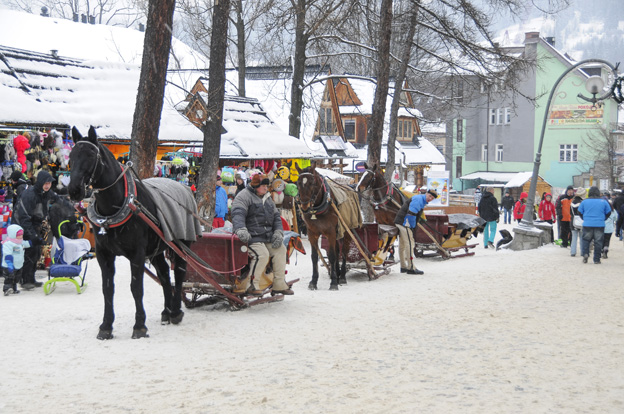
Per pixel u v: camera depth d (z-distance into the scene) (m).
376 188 16.38
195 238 9.99
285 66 32.47
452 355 8.04
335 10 23.78
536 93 69.69
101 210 8.48
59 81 19.00
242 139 24.61
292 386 6.69
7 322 9.70
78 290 12.23
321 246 15.24
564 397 6.36
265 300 11.12
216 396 6.37
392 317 10.52
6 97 16.44
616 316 10.62
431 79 30.03
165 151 22.30
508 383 6.83
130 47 56.47
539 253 21.05
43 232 14.53
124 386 6.73
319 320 10.23
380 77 22.22
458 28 23.88
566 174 69.38
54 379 6.98
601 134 65.94
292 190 13.56
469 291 13.19
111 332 8.82
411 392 6.48
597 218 18.27
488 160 73.31
